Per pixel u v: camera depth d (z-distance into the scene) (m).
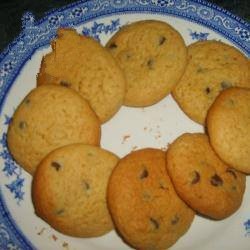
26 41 0.43
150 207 0.35
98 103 0.38
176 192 0.35
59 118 0.37
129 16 0.44
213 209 0.35
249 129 0.36
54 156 0.36
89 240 0.36
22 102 0.39
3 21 0.46
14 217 0.37
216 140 0.36
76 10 0.44
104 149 0.38
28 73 0.42
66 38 0.41
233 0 0.47
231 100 0.37
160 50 0.40
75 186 0.36
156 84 0.39
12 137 0.38
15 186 0.38
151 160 0.36
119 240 0.36
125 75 0.39
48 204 0.35
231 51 0.42
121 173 0.35
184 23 0.44
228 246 0.37
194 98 0.40
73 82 0.38
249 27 0.44
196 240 0.37
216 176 0.35
